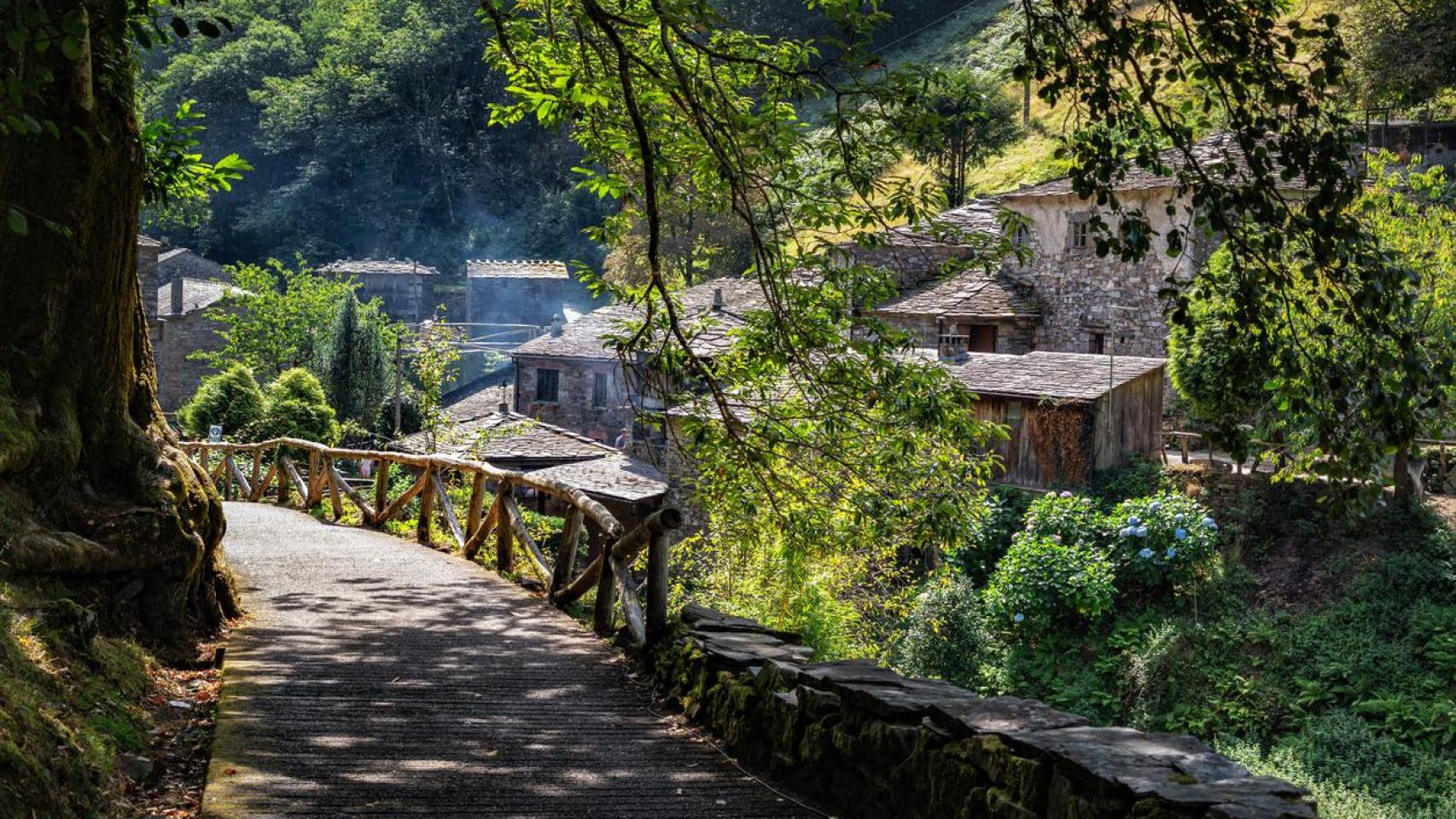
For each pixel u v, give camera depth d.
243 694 7.07
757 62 7.82
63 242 7.55
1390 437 6.13
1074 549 21.31
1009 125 48.19
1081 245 33.84
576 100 8.66
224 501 21.56
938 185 8.43
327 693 7.28
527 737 6.71
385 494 16.42
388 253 87.25
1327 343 6.29
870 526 9.57
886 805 5.46
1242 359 6.44
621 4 8.13
